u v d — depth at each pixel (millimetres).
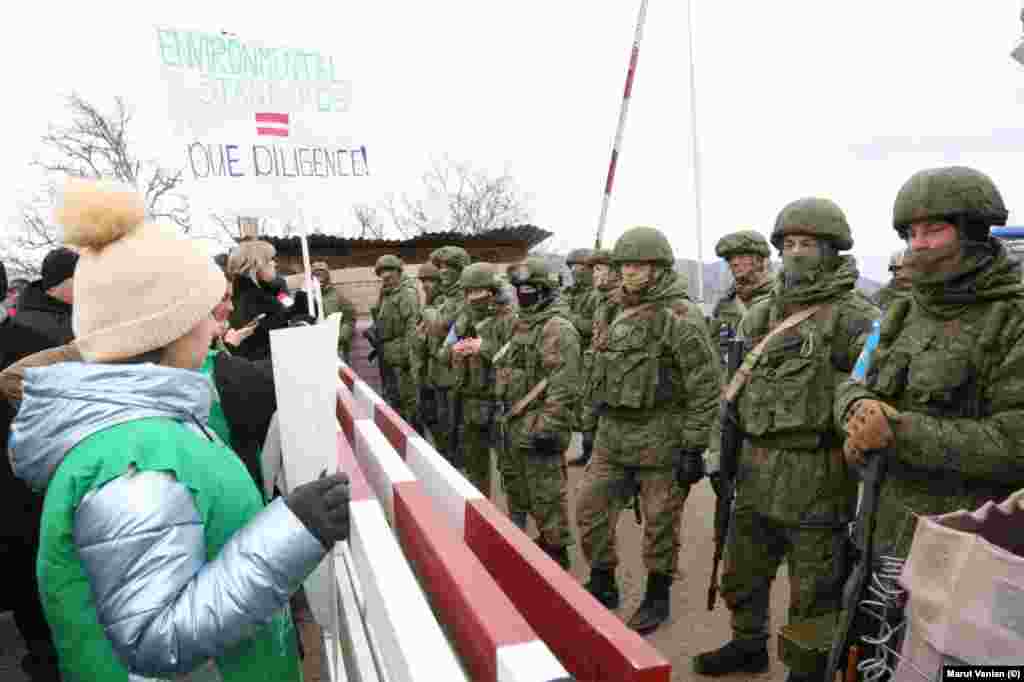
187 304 1070
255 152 2438
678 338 3416
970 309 1973
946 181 1883
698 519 5250
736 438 2975
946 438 1876
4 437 2492
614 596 3869
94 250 1069
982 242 1927
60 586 1014
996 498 1942
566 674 897
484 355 5352
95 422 999
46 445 1011
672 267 3748
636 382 3520
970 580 1286
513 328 4734
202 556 1016
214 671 1158
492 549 1674
